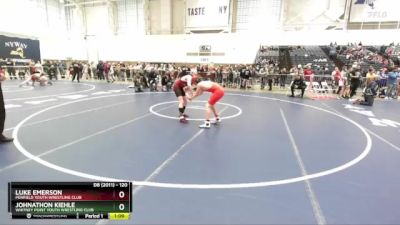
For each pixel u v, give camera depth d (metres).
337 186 3.30
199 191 3.09
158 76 14.64
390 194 3.12
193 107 8.80
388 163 4.14
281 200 2.93
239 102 10.24
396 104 10.62
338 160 4.22
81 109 8.04
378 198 3.02
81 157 4.07
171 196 2.96
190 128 6.01
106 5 25.97
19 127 5.77
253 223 2.49
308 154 4.48
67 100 9.73
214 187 3.20
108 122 6.42
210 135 5.49
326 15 20.69
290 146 4.90
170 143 4.88
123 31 26.69
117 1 26.16
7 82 16.22
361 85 13.96
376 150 4.79
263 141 5.17
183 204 2.80
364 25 20.36
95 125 6.10
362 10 20.16
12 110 7.65
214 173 3.60
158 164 3.87
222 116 7.47
